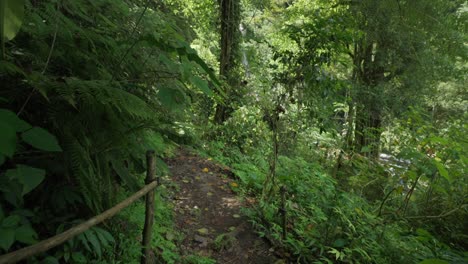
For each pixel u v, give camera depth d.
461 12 8.02
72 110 2.15
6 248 1.52
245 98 6.41
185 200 4.12
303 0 9.47
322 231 3.57
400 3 6.75
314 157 6.50
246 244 3.44
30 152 2.02
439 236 4.29
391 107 7.91
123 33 3.07
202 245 3.28
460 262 2.81
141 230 2.78
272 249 3.40
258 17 10.11
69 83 1.89
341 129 6.15
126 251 2.43
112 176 2.63
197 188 4.50
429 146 4.22
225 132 6.51
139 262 2.49
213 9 8.15
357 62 8.27
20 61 2.09
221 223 3.78
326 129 4.66
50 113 2.07
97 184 2.21
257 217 3.86
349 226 3.44
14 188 1.77
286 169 4.77
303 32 4.15
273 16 10.42
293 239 3.46
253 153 6.35
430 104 10.73
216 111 6.78
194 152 5.70
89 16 2.88
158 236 2.98
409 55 7.92
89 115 2.14
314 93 4.20
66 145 2.04
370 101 7.40
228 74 6.71
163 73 2.87
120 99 1.95
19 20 0.85
